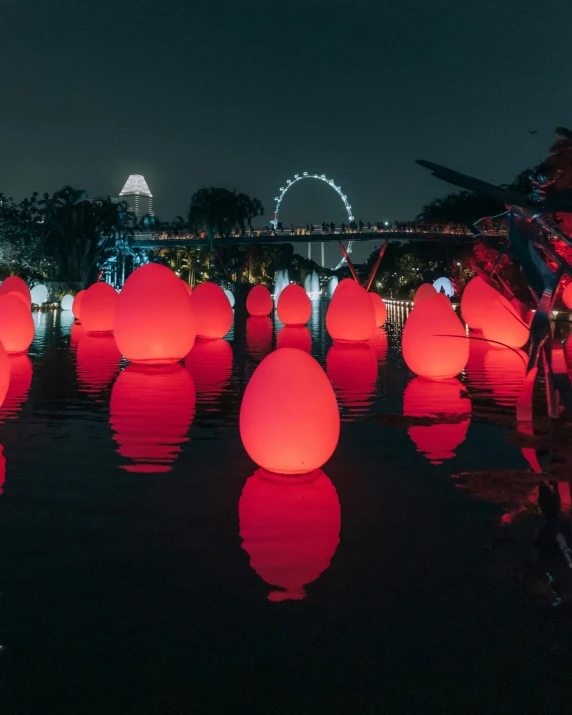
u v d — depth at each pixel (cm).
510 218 819
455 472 643
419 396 1086
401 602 379
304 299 2970
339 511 531
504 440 772
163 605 376
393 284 8200
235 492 579
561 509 534
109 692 299
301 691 300
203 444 751
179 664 320
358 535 480
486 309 1955
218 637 343
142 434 800
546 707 290
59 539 471
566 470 645
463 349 1260
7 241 5481
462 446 745
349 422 878
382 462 681
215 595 388
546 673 314
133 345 1405
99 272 6531
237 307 5412
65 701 293
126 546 459
